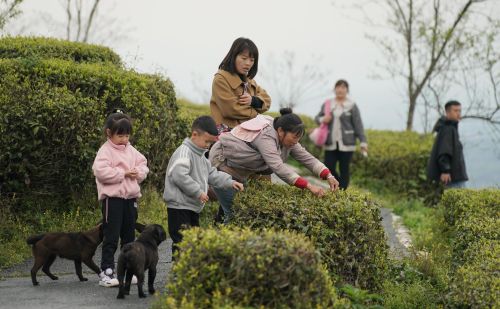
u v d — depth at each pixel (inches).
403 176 877.2
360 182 888.3
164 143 566.3
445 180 752.3
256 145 395.9
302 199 382.3
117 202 379.6
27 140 468.8
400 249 536.1
